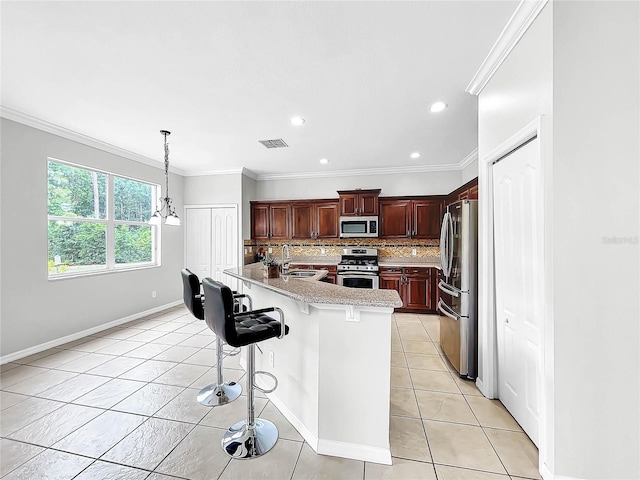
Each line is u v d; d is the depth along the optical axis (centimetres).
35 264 314
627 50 136
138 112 291
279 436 188
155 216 348
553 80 142
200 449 174
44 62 208
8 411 210
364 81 235
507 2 155
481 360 238
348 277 496
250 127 330
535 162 167
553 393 145
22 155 301
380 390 167
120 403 222
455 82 236
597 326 140
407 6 158
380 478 154
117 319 414
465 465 163
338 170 544
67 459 166
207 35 180
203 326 409
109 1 153
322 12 162
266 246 585
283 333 180
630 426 139
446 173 512
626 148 137
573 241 141
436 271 474
